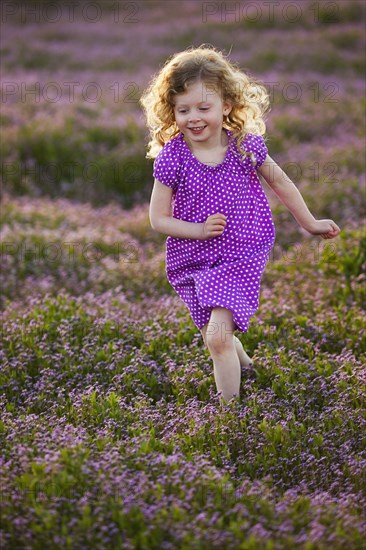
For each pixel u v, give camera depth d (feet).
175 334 34.63
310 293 41.19
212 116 26.71
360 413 27.30
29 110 89.92
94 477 21.63
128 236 57.11
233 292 27.32
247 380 29.22
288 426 26.48
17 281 47.24
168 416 27.86
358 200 61.41
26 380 31.50
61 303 39.09
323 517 20.44
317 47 125.59
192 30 140.15
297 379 30.58
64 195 72.33
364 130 84.23
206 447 25.53
